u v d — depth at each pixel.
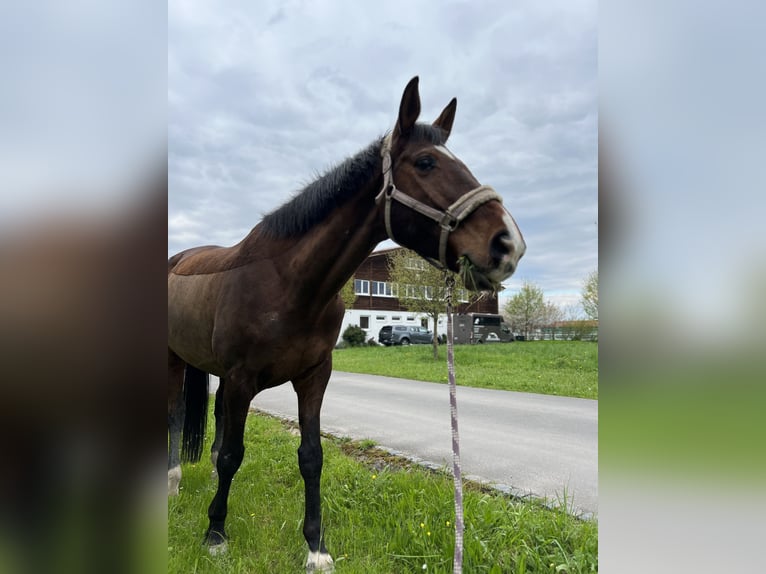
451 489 3.19
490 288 1.93
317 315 2.45
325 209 2.36
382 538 2.65
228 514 3.02
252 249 2.62
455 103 2.42
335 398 8.42
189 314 2.99
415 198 2.04
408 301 17.02
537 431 5.72
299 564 2.49
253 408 7.81
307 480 2.54
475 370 12.65
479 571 2.27
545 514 2.88
